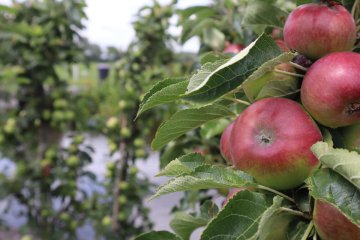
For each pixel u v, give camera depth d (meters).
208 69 0.33
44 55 1.44
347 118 0.34
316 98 0.33
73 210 1.64
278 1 0.55
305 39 0.36
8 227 1.85
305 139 0.33
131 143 1.64
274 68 0.35
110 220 1.63
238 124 0.36
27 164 1.51
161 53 1.62
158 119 1.60
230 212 0.32
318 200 0.33
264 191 0.36
